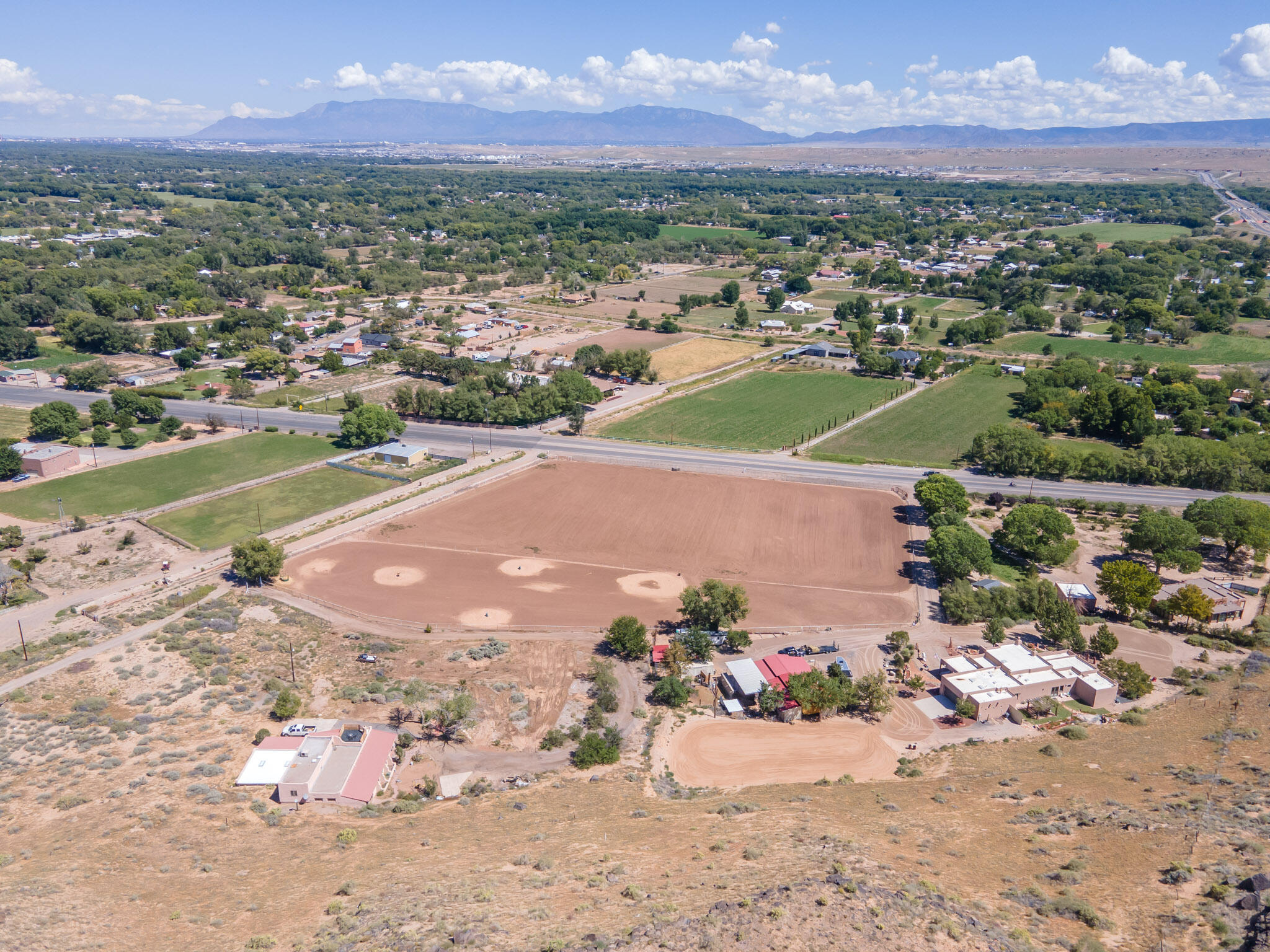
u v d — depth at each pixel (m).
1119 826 74.25
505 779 96.50
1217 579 146.62
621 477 191.75
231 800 89.00
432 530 163.50
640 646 119.81
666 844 74.38
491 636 127.69
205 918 64.81
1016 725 107.56
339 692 111.62
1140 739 99.56
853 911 57.97
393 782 95.62
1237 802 77.31
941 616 135.00
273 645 122.94
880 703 108.38
